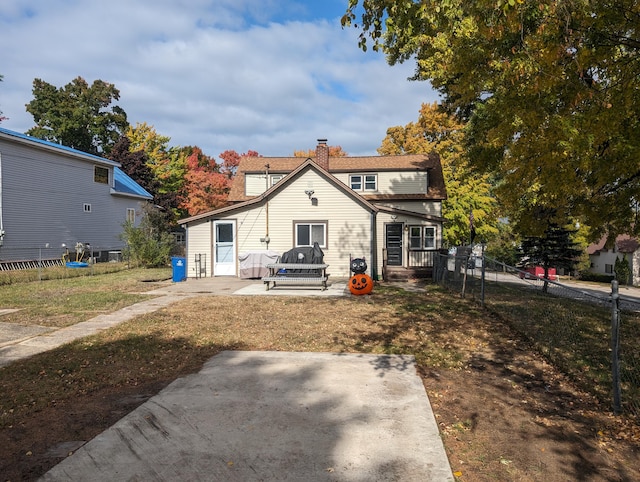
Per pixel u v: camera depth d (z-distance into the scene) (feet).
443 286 49.75
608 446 12.35
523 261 106.83
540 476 10.75
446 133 116.37
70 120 147.95
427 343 23.62
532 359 20.92
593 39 21.93
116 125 162.09
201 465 10.94
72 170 82.99
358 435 12.59
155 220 84.94
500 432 13.16
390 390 16.33
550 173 24.30
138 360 20.48
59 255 79.25
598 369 19.19
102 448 11.78
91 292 43.62
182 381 17.29
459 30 24.77
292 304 36.11
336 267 59.82
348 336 25.08
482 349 22.59
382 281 56.85
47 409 14.78
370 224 59.52
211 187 142.31
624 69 22.39
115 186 99.40
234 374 18.16
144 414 13.99
